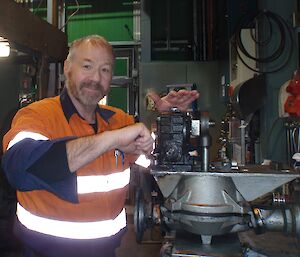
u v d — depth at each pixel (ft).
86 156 2.58
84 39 3.64
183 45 15.42
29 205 3.50
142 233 4.03
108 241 3.77
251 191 3.67
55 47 9.80
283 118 7.38
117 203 3.92
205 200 3.49
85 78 3.54
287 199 4.14
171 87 10.70
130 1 16.66
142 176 5.77
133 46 16.67
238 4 10.12
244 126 7.74
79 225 3.50
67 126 3.49
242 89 7.93
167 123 3.83
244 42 8.75
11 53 10.24
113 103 16.22
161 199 4.24
